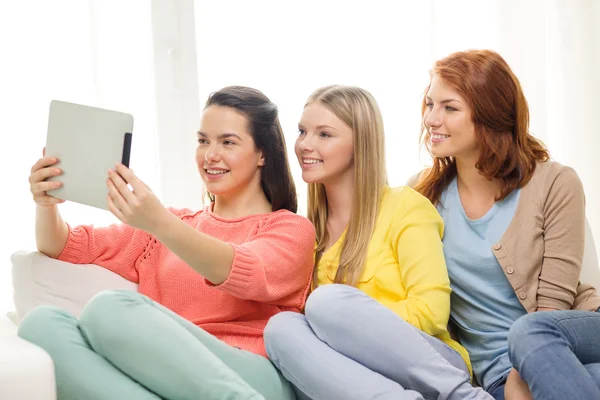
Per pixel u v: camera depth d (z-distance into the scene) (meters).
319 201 1.96
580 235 1.82
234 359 1.59
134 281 1.86
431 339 1.68
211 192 1.84
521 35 2.77
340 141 1.86
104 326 1.45
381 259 1.82
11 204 2.18
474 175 1.91
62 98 2.23
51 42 2.22
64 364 1.45
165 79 2.38
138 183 1.55
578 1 2.87
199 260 1.58
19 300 1.78
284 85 2.51
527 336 1.58
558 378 1.51
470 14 2.71
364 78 2.60
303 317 1.66
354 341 1.57
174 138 2.40
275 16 2.50
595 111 2.89
